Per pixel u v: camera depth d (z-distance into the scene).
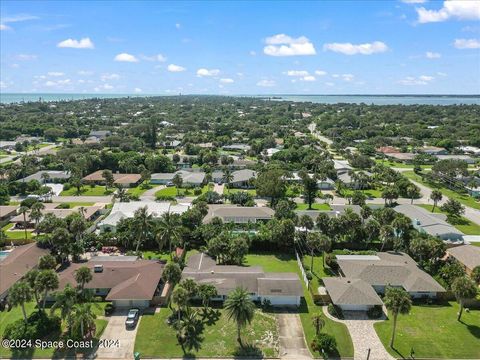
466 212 140.38
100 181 177.38
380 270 85.50
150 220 99.81
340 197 157.50
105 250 103.19
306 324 71.38
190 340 66.62
